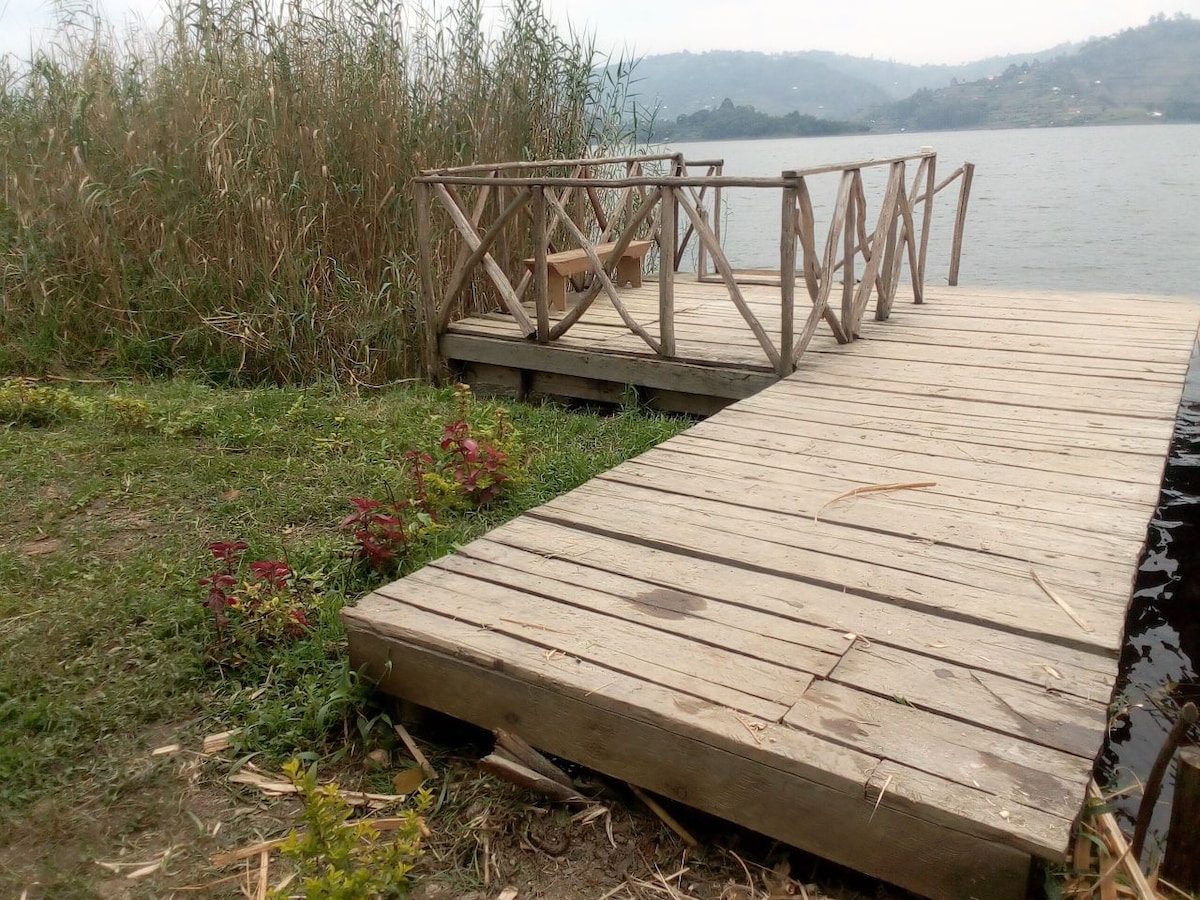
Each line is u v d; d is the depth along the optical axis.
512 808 2.37
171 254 6.62
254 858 2.21
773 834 2.10
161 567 3.57
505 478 4.25
